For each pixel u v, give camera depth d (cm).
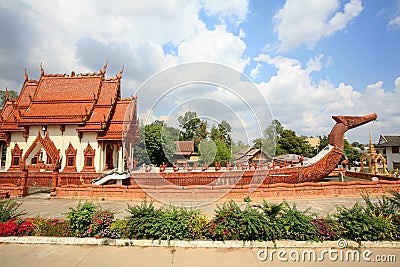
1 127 2105
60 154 2031
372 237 602
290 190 1249
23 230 666
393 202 714
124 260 524
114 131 2048
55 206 1136
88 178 1844
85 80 2328
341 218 646
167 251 571
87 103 2200
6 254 560
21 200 1300
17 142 2116
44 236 648
